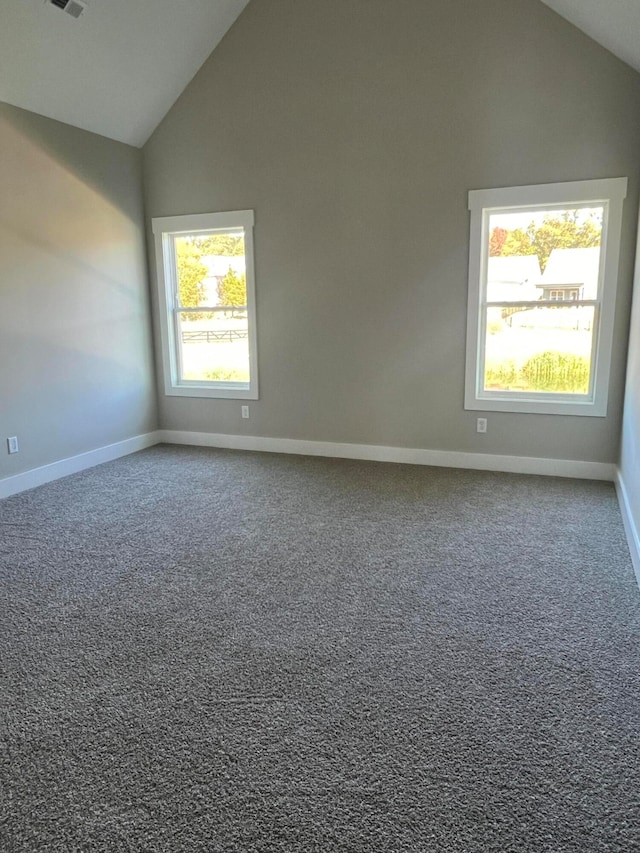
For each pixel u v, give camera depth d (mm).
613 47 3680
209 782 1524
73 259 4512
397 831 1372
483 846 1332
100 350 4848
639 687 1904
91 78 4195
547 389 4375
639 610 2400
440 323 4512
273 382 5125
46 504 3814
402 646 2158
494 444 4527
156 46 4328
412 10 4191
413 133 4336
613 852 1314
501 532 3264
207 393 5391
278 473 4508
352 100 4453
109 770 1568
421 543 3119
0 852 1324
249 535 3254
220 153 4922
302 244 4797
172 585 2662
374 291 4652
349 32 4371
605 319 4059
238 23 4645
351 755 1616
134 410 5301
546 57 3938
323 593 2578
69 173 4426
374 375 4777
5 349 3984
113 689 1920
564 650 2121
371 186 4516
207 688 1921
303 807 1443
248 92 4734
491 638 2207
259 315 5055
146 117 4906
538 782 1515
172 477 4430
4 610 2445
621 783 1509
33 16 3521
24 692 1907
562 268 4199
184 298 5402
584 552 2984
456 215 4324
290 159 4707
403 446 4797
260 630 2279
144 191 5238
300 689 1912
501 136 4125
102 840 1355
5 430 4012
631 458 3314
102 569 2834
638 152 3828
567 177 4012
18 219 4016
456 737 1684
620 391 4109
